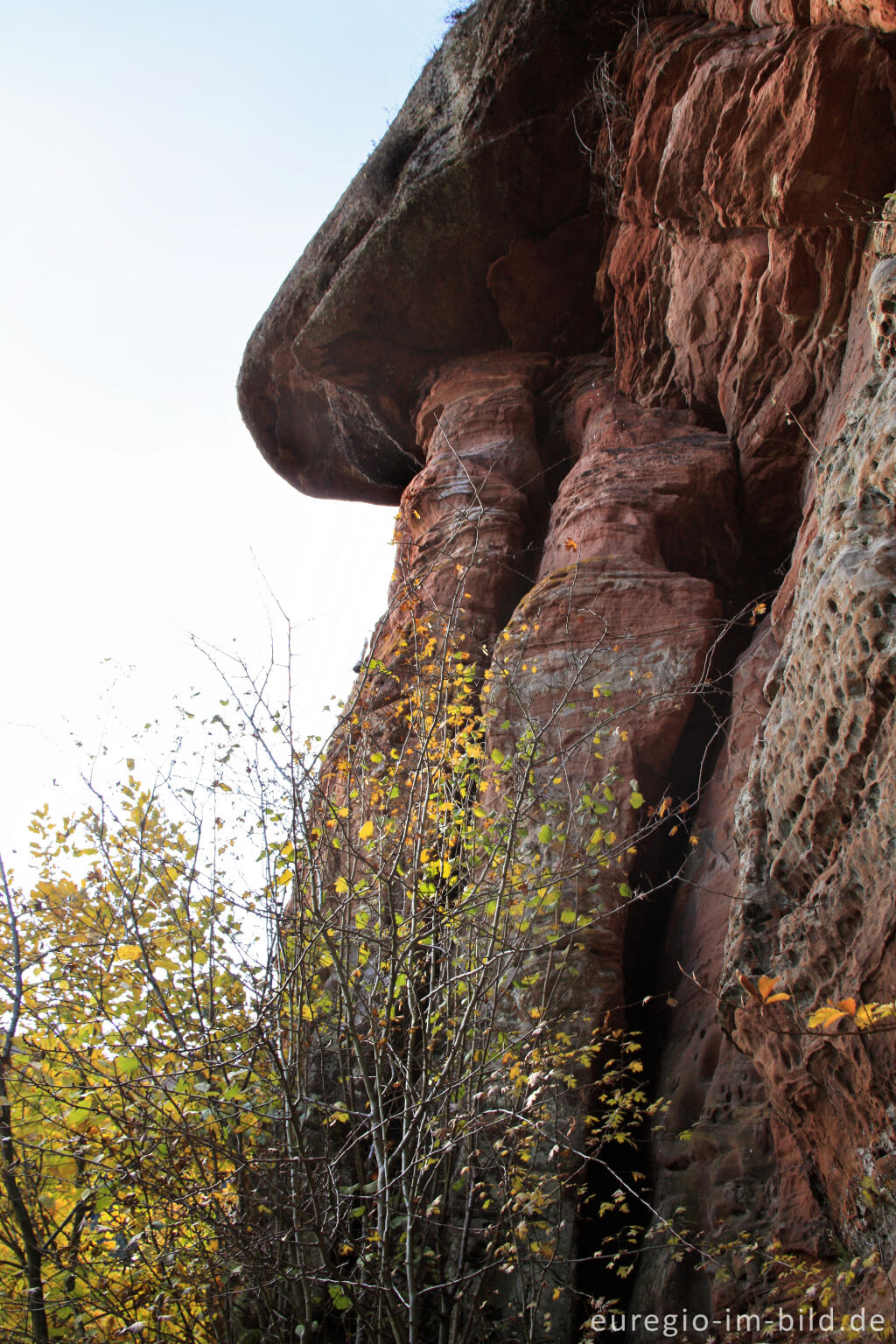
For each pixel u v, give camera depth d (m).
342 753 7.71
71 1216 5.70
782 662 7.05
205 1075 5.78
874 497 6.46
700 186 10.77
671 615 10.60
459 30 15.63
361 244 16.62
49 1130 5.83
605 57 13.45
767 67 9.45
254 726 6.51
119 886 6.11
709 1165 7.23
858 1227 5.72
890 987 5.34
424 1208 6.47
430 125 16.02
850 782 5.96
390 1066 6.12
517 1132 6.27
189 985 6.20
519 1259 6.21
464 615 12.05
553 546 12.68
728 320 12.11
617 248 13.85
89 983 6.24
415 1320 5.09
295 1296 5.89
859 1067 5.56
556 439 15.65
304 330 17.53
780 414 11.70
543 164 15.02
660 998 8.86
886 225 8.35
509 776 8.97
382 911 6.41
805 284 10.63
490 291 16.44
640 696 9.97
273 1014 5.98
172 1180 5.83
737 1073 7.63
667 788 9.41
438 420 16.14
